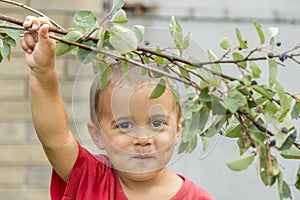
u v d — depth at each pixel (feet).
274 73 5.68
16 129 13.06
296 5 12.70
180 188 7.21
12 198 13.05
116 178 7.20
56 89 6.91
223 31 12.72
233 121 6.27
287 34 12.66
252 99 5.84
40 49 6.42
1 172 13.02
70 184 7.15
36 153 13.08
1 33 6.60
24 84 13.05
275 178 5.79
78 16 6.09
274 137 5.72
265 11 12.72
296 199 12.17
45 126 6.98
